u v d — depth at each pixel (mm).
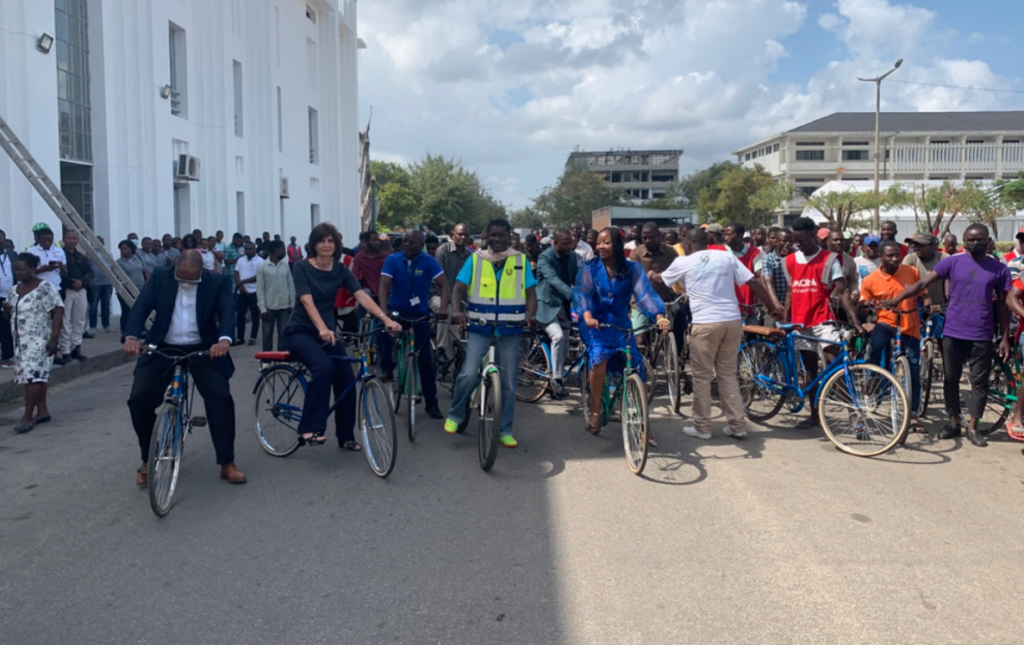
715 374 6887
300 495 5355
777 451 6422
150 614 3689
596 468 5969
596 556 4316
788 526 4734
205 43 19984
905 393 6168
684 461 6141
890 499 5211
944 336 6730
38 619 3648
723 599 3811
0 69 12445
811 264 7355
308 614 3678
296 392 6188
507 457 6277
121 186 16125
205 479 5719
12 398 8648
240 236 17281
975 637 3459
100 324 14531
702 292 6688
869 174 76812
